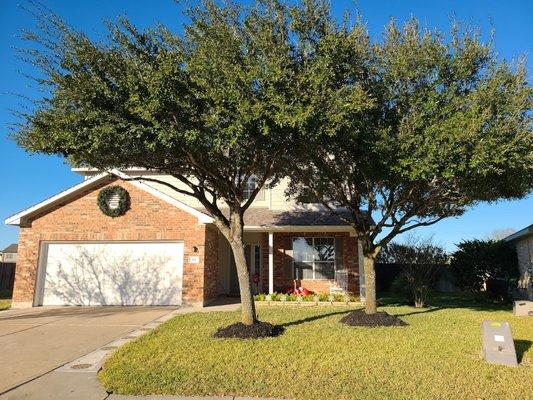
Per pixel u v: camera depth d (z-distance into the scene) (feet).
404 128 30.30
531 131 28.91
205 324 35.09
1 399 18.02
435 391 18.79
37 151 27.50
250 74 24.84
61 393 18.76
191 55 27.61
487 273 62.54
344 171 36.19
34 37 26.23
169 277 51.11
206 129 26.45
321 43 27.66
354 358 24.03
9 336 31.86
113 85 26.89
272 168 33.37
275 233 60.80
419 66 32.01
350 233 57.31
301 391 18.76
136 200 52.03
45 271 51.65
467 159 27.96
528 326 36.47
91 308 48.19
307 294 55.36
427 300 57.93
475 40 32.24
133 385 19.43
